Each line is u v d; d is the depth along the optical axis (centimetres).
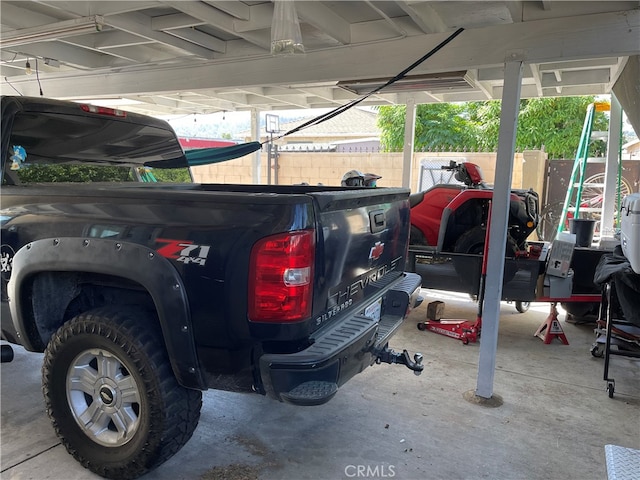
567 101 1429
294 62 449
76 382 264
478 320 485
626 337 432
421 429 318
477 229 514
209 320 222
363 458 284
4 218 276
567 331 534
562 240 470
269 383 218
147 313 254
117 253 236
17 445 289
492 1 341
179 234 226
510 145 340
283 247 209
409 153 750
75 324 253
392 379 393
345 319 257
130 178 380
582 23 318
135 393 246
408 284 337
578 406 356
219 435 306
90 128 345
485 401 357
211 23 396
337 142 2262
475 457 288
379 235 298
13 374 380
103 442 260
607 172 658
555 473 275
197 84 508
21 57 537
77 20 394
